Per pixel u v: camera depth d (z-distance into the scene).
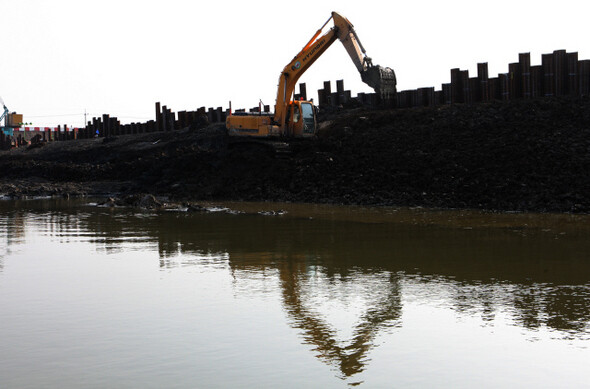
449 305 12.49
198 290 14.02
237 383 8.62
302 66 44.22
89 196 48.50
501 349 9.90
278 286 14.32
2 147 107.38
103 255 18.91
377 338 10.48
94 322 11.56
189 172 46.56
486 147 36.19
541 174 32.12
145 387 8.52
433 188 33.94
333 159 40.41
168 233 23.66
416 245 19.78
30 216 31.23
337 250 19.12
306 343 10.25
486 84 44.53
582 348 9.91
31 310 12.47
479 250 18.73
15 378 8.88
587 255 17.72
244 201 38.53
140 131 83.56
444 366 9.23
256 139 45.31
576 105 38.41
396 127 42.62
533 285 14.16
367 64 45.31
